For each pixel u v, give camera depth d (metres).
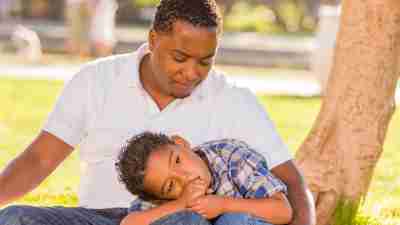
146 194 4.52
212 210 4.39
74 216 4.66
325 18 16.48
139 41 24.94
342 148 6.68
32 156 4.88
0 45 26.05
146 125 4.91
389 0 6.54
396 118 13.81
